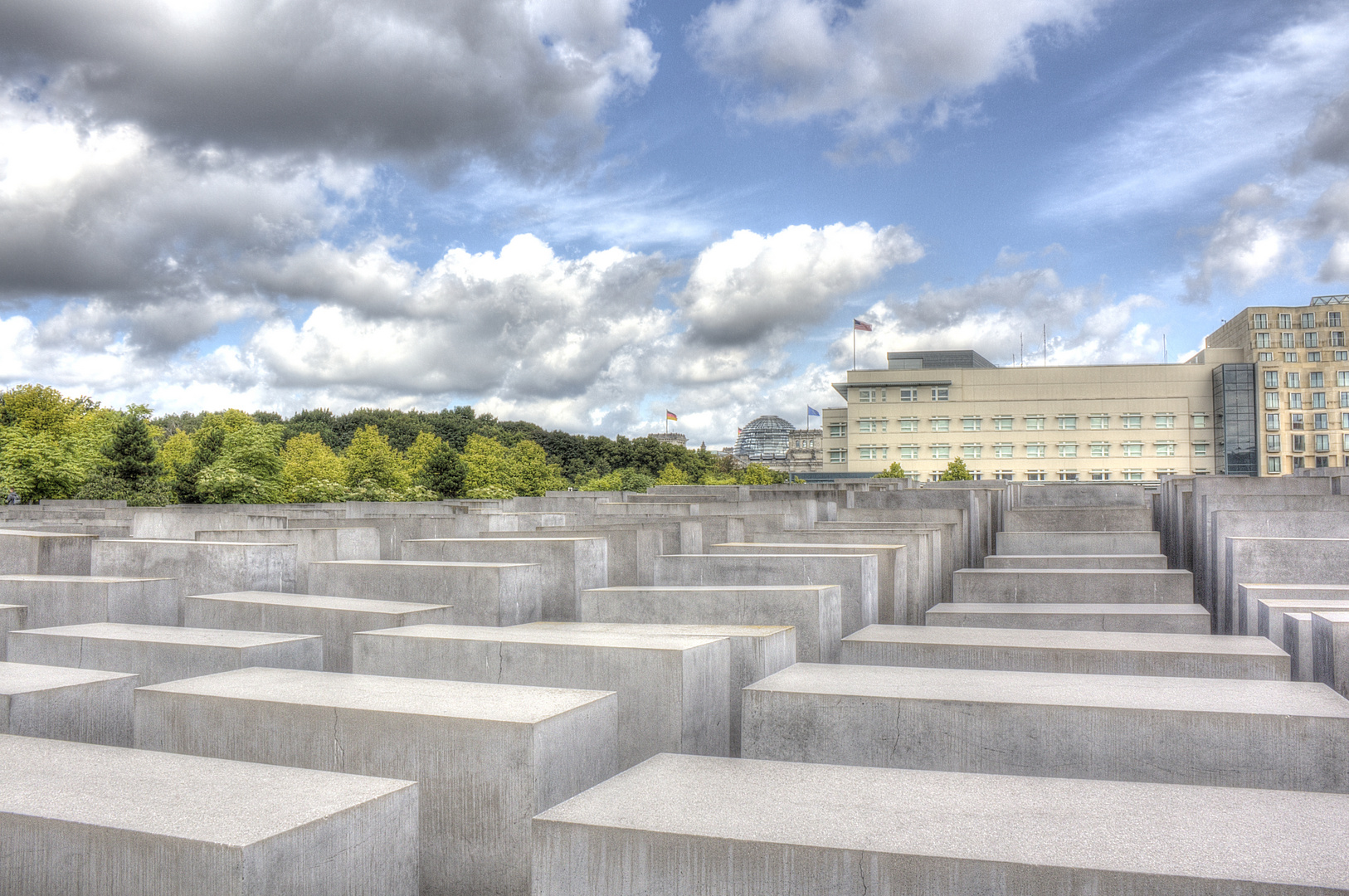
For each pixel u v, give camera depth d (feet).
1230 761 18.22
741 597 30.50
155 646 26.78
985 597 42.37
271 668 23.43
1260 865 11.82
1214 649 25.48
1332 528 46.60
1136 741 18.74
